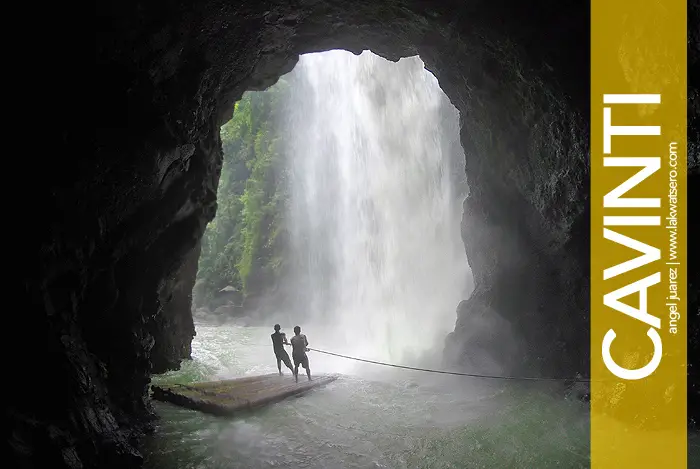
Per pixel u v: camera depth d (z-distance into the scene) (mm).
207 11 10953
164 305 15773
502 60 13297
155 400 12781
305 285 36812
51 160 8086
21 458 6484
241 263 38781
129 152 9391
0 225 7520
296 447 10062
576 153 12086
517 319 15117
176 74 11250
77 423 7605
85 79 8688
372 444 10227
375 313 31750
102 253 9742
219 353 22281
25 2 7758
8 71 7730
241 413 11898
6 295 7379
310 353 23047
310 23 14094
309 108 39938
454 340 17203
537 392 13117
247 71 15211
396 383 15438
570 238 12867
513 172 14914
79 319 9203
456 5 12461
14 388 7094
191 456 9430
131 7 9016
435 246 29328
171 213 12156
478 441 10125
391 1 12828
